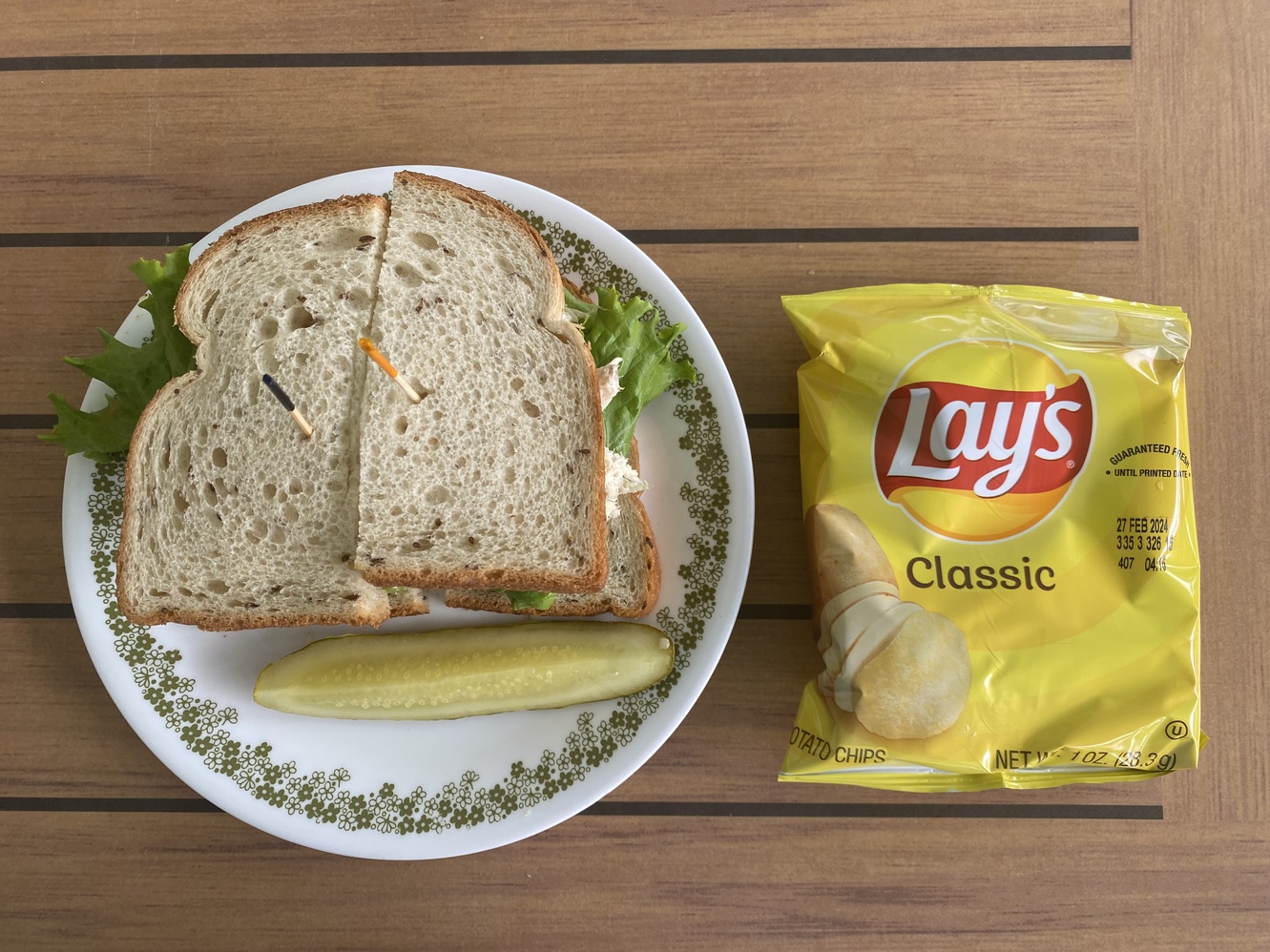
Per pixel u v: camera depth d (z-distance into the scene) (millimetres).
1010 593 303
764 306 340
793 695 330
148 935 329
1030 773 307
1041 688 300
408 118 344
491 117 344
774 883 329
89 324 340
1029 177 342
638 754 306
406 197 299
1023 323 313
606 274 319
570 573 292
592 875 331
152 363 308
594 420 291
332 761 313
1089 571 304
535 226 320
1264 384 336
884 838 330
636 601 311
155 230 341
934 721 299
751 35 345
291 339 286
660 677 302
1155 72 342
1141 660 300
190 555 291
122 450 310
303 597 300
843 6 345
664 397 318
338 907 331
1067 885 328
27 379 338
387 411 281
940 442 308
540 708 306
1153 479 305
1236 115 341
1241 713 329
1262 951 323
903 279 341
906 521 307
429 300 287
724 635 308
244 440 284
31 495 335
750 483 311
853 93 344
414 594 317
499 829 308
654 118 344
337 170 343
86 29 344
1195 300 339
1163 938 325
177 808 333
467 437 285
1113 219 341
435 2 346
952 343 312
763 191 343
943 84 344
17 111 343
